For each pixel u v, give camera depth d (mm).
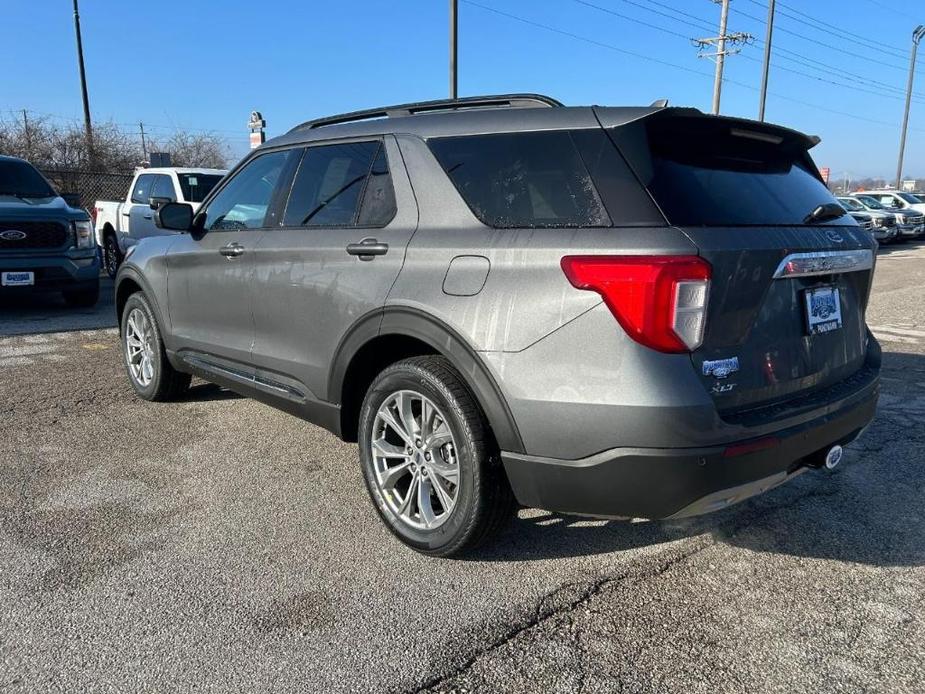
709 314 2430
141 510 3488
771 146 3160
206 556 3061
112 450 4273
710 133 2881
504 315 2664
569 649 2480
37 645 2445
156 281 4801
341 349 3336
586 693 2266
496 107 3244
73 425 4711
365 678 2316
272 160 4047
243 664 2371
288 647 2461
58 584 2820
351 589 2826
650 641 2531
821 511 3592
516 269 2666
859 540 3293
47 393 5410
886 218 25219
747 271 2518
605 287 2436
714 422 2414
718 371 2471
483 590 2840
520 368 2609
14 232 8367
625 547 3213
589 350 2475
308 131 3932
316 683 2289
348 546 3170
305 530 3314
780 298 2697
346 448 4371
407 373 3000
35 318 8789
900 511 3592
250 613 2654
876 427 4867
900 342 7812
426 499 3068
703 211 2555
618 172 2592
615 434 2436
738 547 3225
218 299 4199
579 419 2490
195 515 3445
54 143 25172
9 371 6066
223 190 4387
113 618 2607
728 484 2479
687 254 2383
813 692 2285
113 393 5441
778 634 2580
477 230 2865
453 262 2865
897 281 14164
